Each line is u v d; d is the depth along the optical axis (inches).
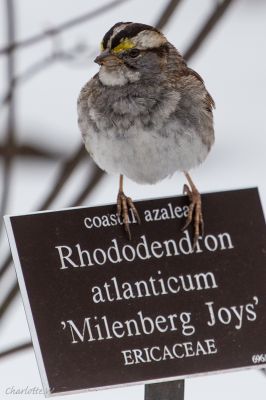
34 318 261.4
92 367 258.8
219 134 713.0
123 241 269.6
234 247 271.3
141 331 262.8
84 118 358.9
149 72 352.2
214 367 261.3
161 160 351.3
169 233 271.1
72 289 264.4
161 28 383.6
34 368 432.1
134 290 265.7
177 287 266.7
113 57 352.5
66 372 258.2
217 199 274.8
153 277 267.1
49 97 767.1
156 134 348.2
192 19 853.2
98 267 267.1
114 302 264.2
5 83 692.1
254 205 275.6
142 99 350.3
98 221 270.2
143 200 273.0
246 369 262.5
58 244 267.4
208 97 361.1
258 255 271.4
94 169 396.8
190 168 357.1
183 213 273.1
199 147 352.8
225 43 872.9
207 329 264.2
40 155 684.1
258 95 773.9
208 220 272.8
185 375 260.7
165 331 262.7
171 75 355.6
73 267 266.2
